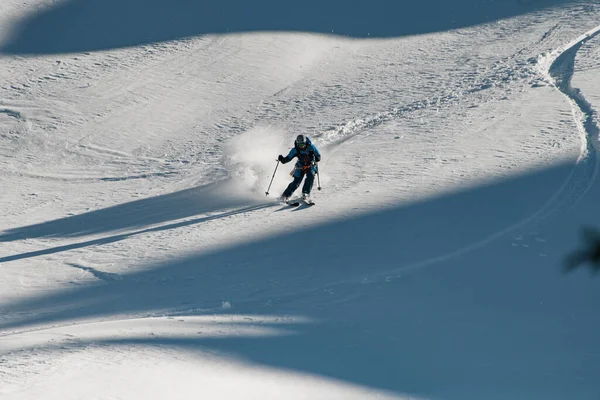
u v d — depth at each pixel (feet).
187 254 159.33
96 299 136.77
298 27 428.56
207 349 89.92
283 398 71.51
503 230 151.12
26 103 323.37
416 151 227.81
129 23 414.82
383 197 183.11
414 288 124.57
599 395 78.33
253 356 87.71
